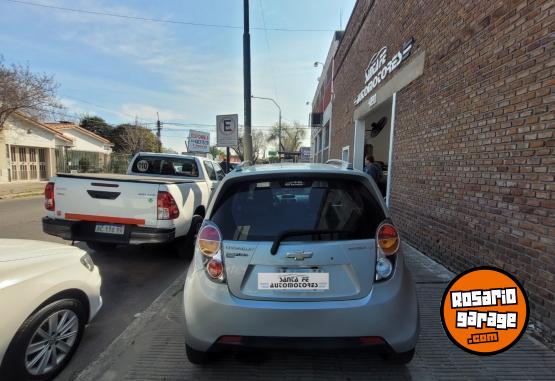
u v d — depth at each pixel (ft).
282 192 8.00
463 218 14.69
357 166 38.60
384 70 27.09
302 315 6.96
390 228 7.61
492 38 12.87
